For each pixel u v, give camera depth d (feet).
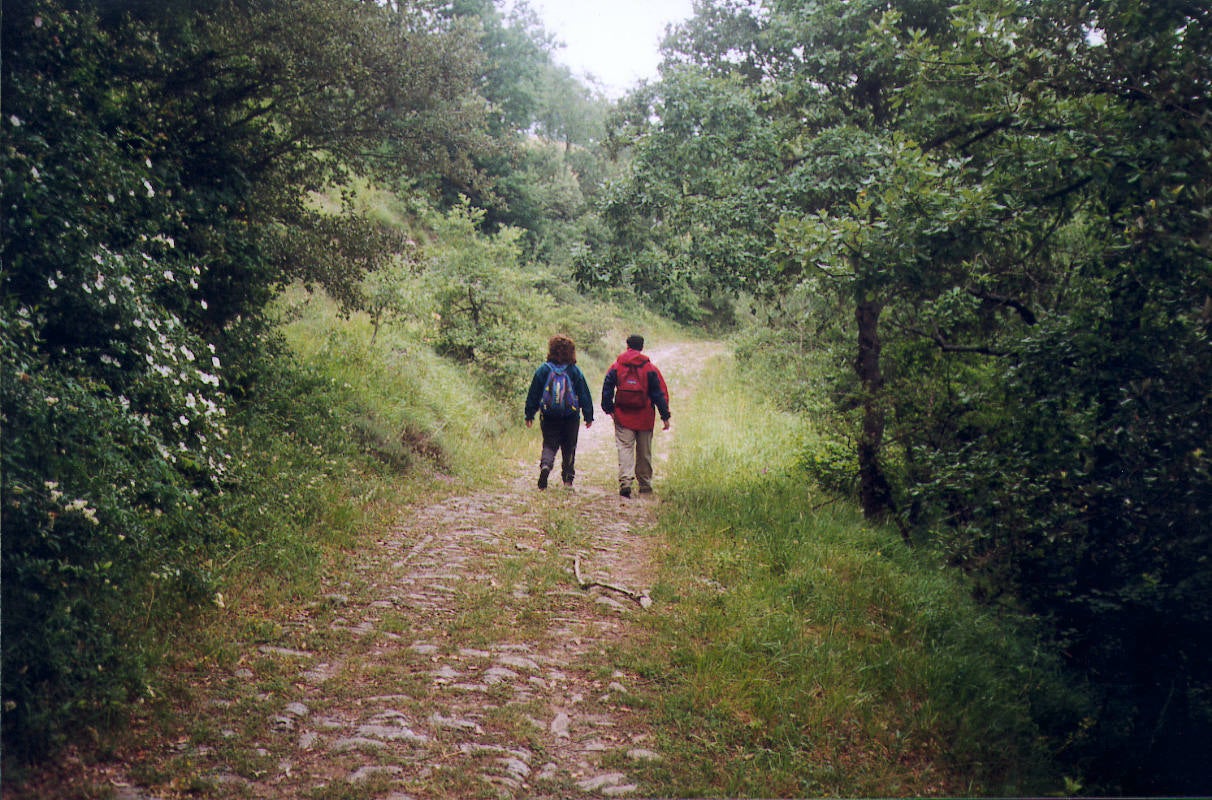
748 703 14.35
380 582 19.56
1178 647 18.45
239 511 20.39
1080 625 19.89
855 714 14.55
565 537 24.85
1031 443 20.38
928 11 28.04
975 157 22.98
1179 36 17.30
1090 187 19.63
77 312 15.85
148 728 11.74
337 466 27.35
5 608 11.03
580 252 31.96
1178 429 17.70
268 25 25.03
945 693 15.94
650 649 16.40
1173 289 17.90
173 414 17.69
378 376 38.88
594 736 12.92
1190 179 16.52
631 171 30.25
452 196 97.91
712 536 25.46
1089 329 19.16
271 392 29.04
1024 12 19.74
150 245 19.93
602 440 49.62
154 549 15.46
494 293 55.16
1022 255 25.52
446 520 26.08
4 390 11.81
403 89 28.84
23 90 15.94
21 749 10.36
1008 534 19.60
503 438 44.57
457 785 11.10
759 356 70.44
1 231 14.39
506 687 14.33
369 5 28.09
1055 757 15.85
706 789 11.57
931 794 12.71
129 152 21.70
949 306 26.16
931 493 21.85
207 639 14.79
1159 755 16.46
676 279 31.14
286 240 30.42
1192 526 17.75
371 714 12.98
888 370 30.01
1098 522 18.85
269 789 10.70
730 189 29.68
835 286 20.79
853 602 20.25
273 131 29.45
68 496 12.03
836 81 30.50
